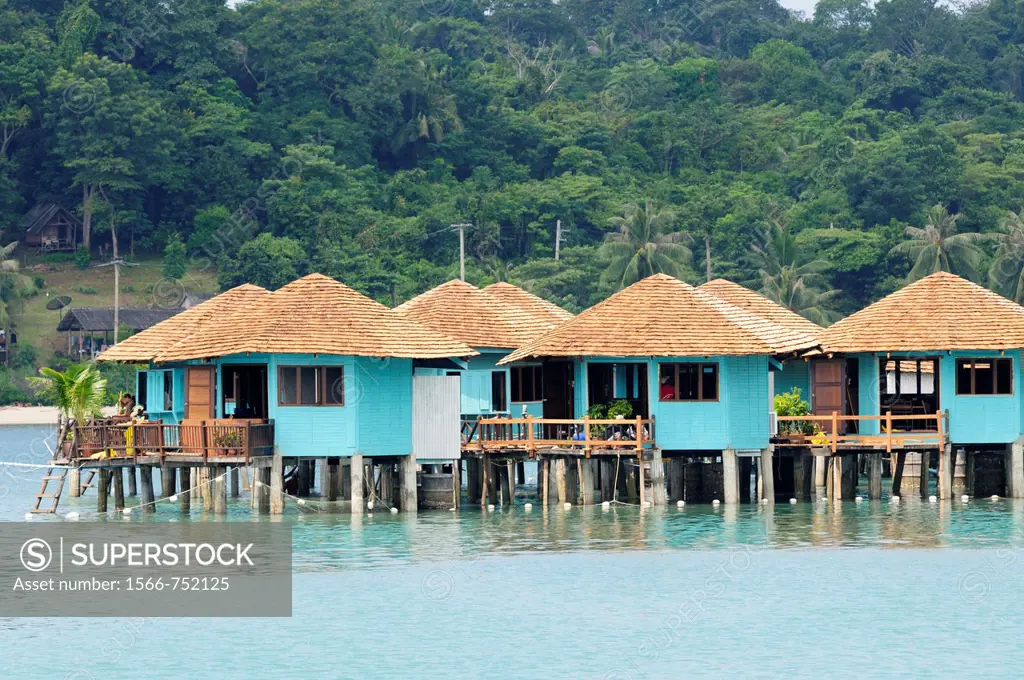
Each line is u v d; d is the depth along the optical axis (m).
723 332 95.69
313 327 90.69
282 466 91.44
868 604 70.12
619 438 95.31
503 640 64.12
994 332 99.19
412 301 118.75
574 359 98.44
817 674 59.25
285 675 59.03
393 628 65.94
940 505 99.62
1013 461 100.62
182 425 90.06
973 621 67.19
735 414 96.25
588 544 84.19
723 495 102.56
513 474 100.44
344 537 86.75
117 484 97.88
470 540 85.69
